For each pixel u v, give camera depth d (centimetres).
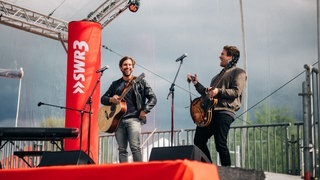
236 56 512
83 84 853
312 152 543
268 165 694
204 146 509
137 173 166
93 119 843
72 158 344
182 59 561
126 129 563
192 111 512
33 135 598
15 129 590
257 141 794
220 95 488
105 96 582
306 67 551
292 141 662
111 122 561
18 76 866
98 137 854
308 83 551
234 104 495
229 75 503
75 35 867
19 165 870
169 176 161
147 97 565
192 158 307
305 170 542
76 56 860
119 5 1025
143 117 557
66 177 175
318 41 439
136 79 566
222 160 489
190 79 521
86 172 173
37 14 1058
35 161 866
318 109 462
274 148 694
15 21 1052
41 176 178
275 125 687
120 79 587
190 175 159
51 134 602
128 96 565
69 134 607
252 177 341
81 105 846
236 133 746
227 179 312
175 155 313
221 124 488
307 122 546
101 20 1042
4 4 1016
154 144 848
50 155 353
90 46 867
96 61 872
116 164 170
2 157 880
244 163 710
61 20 1084
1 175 183
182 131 805
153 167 164
